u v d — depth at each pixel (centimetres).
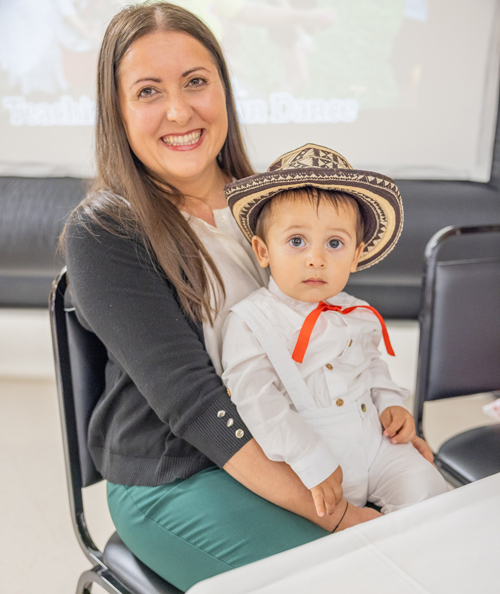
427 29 262
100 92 101
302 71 273
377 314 107
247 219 102
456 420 229
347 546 58
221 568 82
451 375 130
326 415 96
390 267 252
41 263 260
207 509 87
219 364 100
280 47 270
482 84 263
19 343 272
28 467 204
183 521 87
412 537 59
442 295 128
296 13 265
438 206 252
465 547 57
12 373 270
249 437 87
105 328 90
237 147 121
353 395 100
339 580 54
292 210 94
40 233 256
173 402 86
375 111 274
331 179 90
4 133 288
